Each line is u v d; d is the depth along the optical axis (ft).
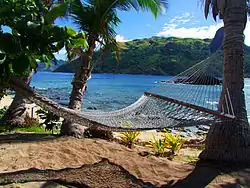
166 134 20.67
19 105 24.88
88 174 12.40
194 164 14.43
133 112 15.17
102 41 20.71
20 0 3.59
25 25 3.33
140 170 13.19
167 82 19.03
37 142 17.56
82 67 20.65
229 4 14.80
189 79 18.26
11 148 15.76
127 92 94.38
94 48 20.74
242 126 14.10
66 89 98.84
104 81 165.68
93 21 19.48
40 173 12.12
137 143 21.93
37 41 3.41
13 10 3.52
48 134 20.83
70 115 8.87
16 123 24.40
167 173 12.92
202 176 12.14
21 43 3.42
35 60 3.73
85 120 9.50
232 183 11.25
